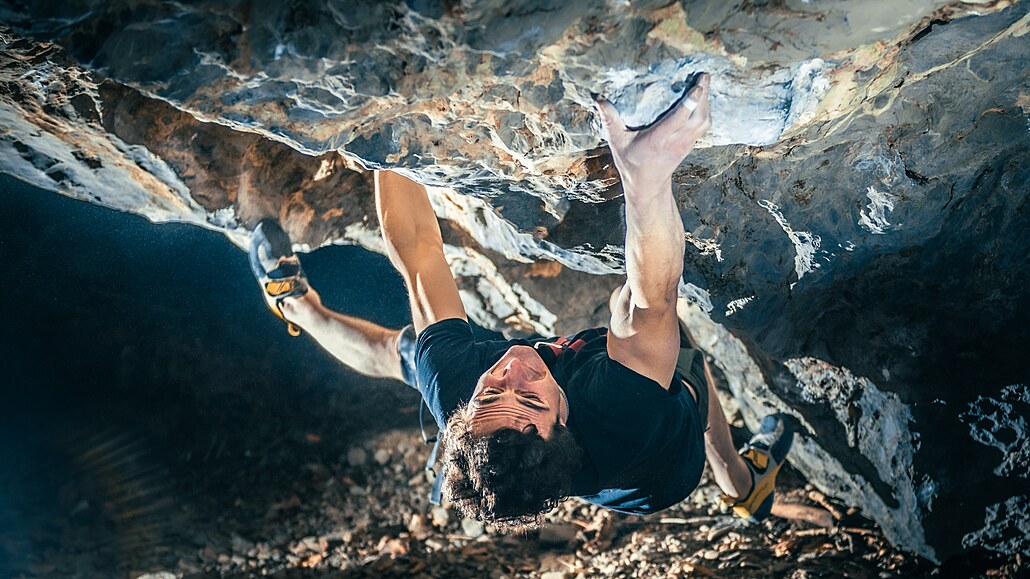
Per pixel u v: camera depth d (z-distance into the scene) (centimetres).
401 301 544
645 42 211
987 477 352
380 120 256
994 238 311
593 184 289
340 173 378
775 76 224
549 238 336
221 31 207
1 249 587
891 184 289
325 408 613
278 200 371
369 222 419
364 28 205
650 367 263
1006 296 322
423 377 305
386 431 598
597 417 271
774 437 405
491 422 264
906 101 264
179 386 616
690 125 221
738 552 412
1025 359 331
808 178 294
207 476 571
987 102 267
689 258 326
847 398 397
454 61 221
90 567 479
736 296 340
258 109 238
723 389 509
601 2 200
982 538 358
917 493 372
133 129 304
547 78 236
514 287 459
